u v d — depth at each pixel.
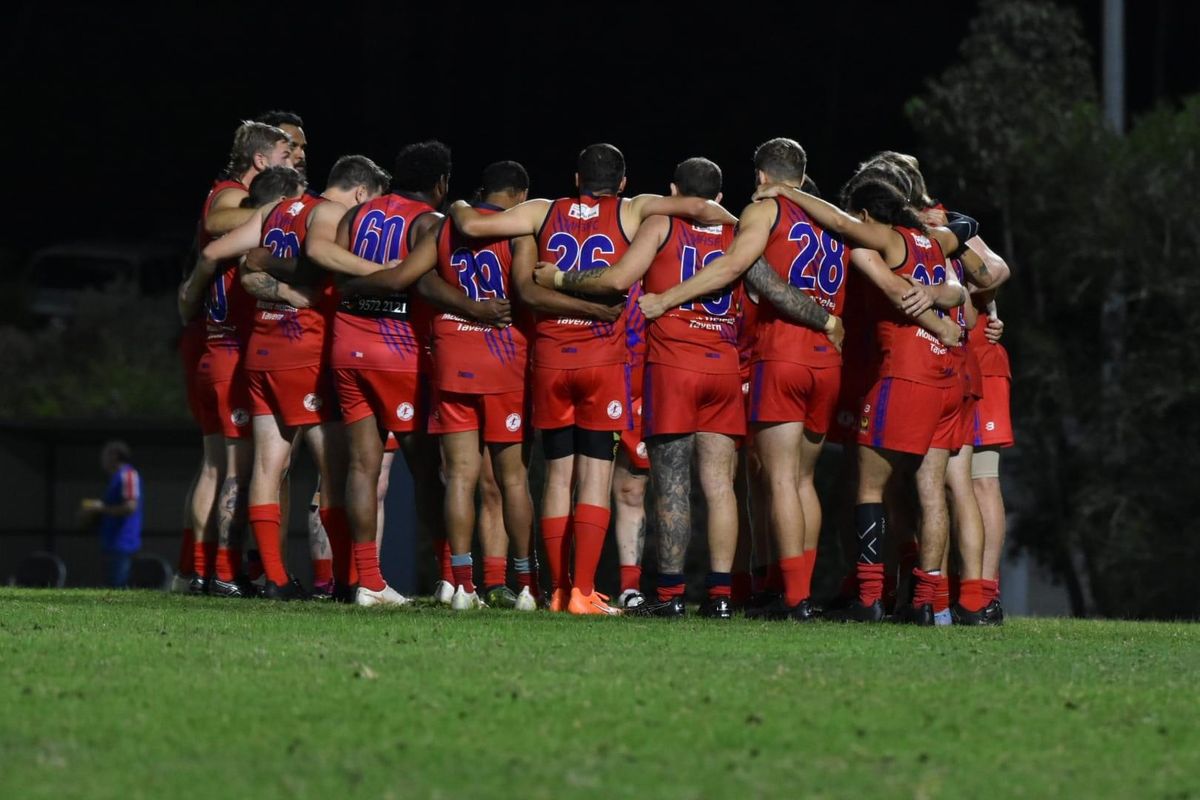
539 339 30.73
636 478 32.66
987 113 77.38
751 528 34.12
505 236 30.70
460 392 31.41
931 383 30.06
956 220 32.28
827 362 30.42
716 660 21.86
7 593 35.84
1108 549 68.00
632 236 30.33
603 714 17.56
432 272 31.39
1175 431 71.00
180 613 27.88
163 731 16.50
